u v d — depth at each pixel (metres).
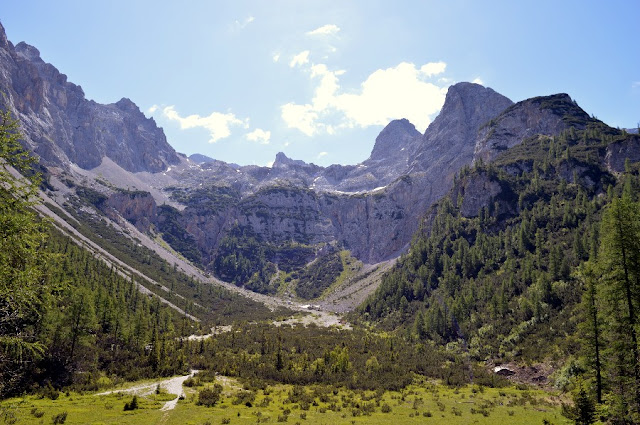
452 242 145.12
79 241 175.00
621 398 32.72
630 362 34.19
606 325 36.78
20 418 42.16
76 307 71.50
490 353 80.06
